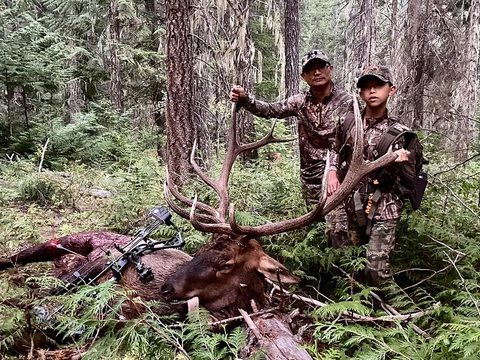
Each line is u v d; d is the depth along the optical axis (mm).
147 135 13320
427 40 9750
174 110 6801
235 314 3246
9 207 6688
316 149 4879
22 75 11109
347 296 3375
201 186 5840
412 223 4137
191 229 4777
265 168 7234
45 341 3268
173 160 6898
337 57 25547
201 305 3227
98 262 4008
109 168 9859
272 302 3570
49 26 16422
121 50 14797
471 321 2547
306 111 4777
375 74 3596
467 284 3322
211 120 9594
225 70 8820
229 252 3236
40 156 9641
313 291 4211
